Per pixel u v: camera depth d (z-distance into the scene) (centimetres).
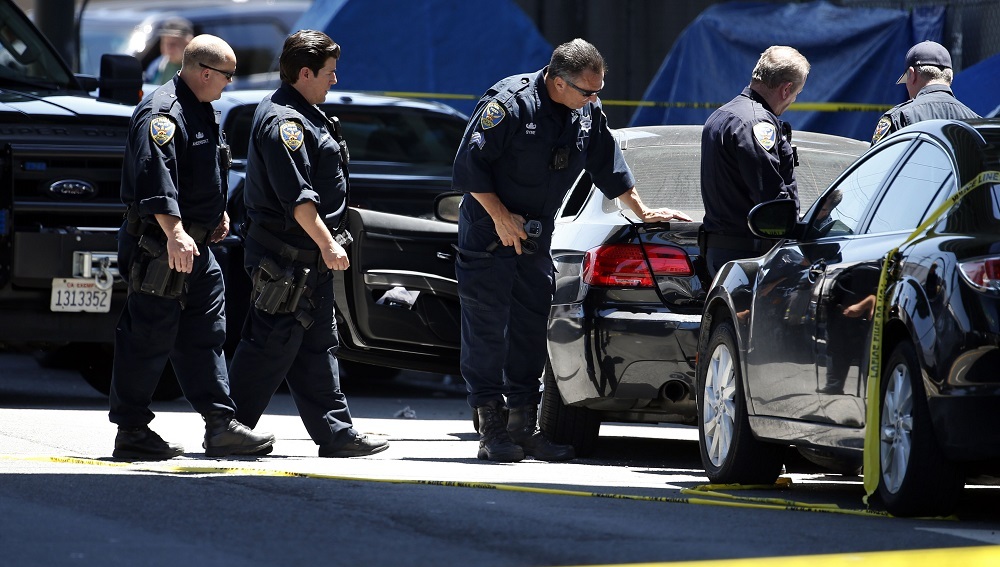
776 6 5159
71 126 3856
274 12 9944
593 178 3080
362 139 4500
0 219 3778
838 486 2766
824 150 3397
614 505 2338
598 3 5494
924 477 2162
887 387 2245
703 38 5184
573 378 3030
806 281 2475
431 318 3800
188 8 10125
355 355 3788
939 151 2316
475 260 3045
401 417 4053
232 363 2988
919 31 4888
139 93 4356
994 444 2050
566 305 3036
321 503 2278
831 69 5012
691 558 1853
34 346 3869
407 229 3800
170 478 2539
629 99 5506
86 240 3822
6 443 3078
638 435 3753
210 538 1977
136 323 2842
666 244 2986
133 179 2822
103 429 3375
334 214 2947
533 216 3036
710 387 2759
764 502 2412
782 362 2508
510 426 3102
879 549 1945
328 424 3000
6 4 4391
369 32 5428
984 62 4481
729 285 2712
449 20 5450
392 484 2531
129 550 1886
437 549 1905
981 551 1919
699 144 3416
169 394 4181
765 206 2570
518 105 2972
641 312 2958
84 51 9806
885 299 2230
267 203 2927
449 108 4712
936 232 2205
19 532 1998
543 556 1861
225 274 4112
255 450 2978
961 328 2077
